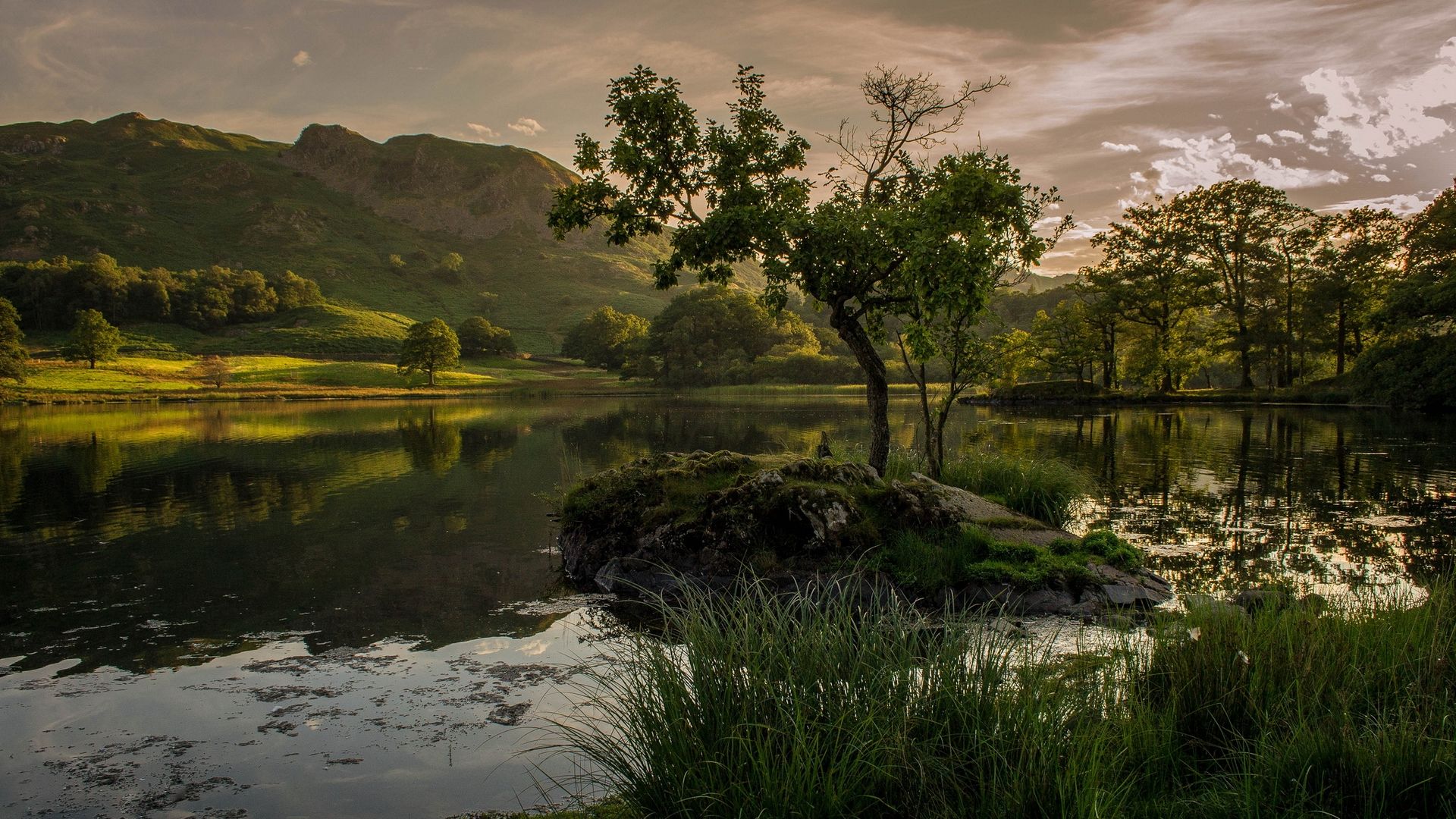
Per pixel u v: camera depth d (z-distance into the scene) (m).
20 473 21.62
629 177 13.05
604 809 4.36
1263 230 55.59
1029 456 22.50
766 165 13.38
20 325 140.88
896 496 10.22
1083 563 8.99
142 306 155.88
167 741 5.42
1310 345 57.47
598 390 100.81
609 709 4.43
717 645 4.30
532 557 11.45
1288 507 13.87
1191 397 56.22
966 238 11.22
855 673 4.16
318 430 37.84
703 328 113.25
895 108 13.69
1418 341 42.81
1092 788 3.36
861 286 12.38
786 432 34.41
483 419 46.09
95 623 8.29
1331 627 5.09
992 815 3.41
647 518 10.65
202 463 23.94
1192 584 8.84
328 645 7.50
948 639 4.48
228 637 7.77
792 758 3.61
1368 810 3.36
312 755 5.17
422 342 102.75
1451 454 21.67
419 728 5.56
